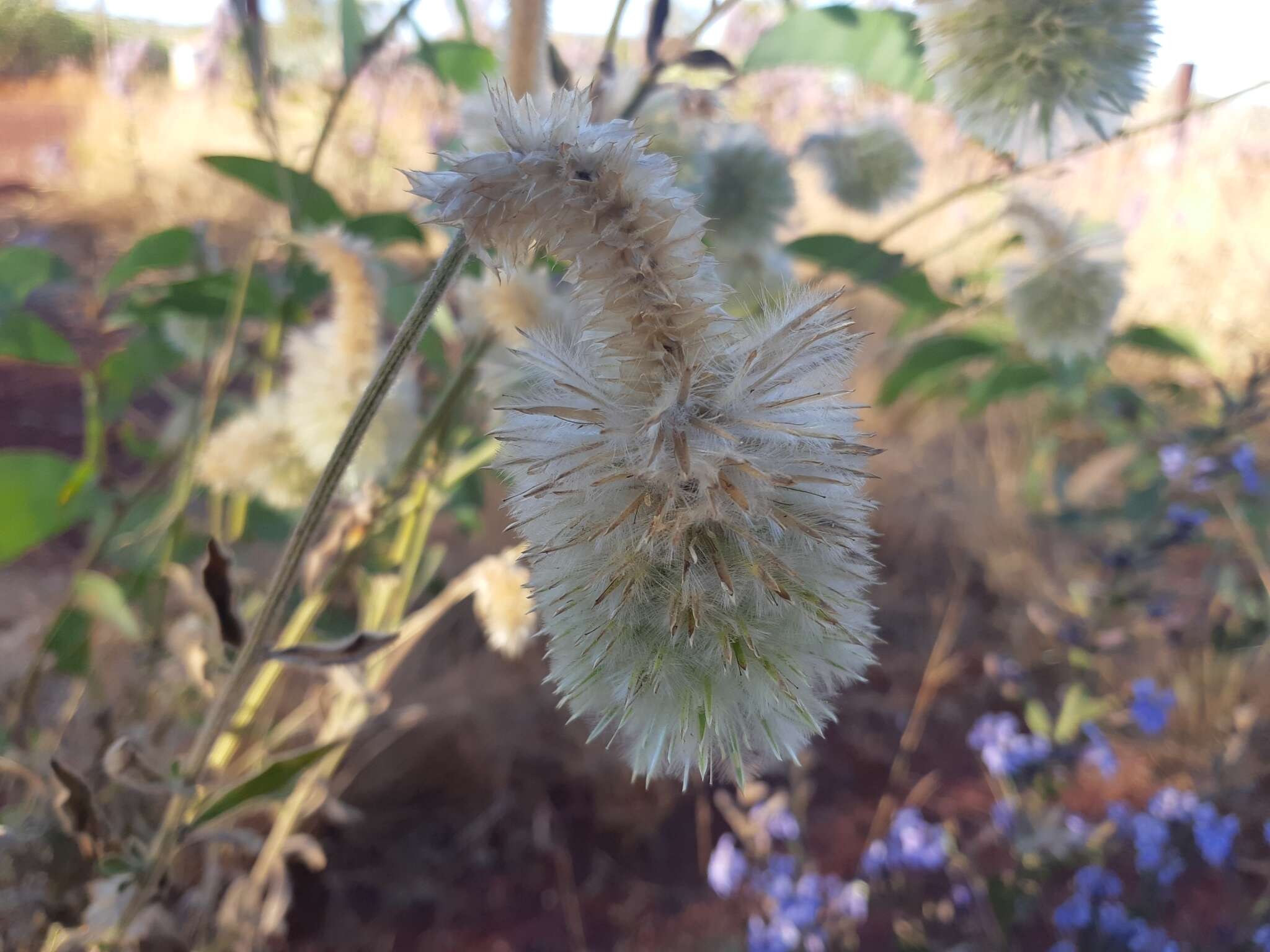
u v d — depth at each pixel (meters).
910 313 0.38
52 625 0.23
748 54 0.26
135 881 0.16
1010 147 0.20
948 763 0.39
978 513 0.49
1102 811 0.36
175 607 0.29
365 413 0.11
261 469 0.20
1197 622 0.42
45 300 0.66
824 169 0.28
